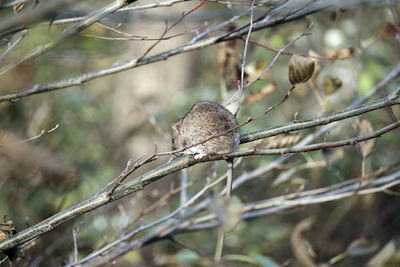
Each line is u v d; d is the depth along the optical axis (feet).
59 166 34.47
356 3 24.93
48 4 15.19
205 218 28.60
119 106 50.37
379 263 36.94
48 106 41.86
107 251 26.96
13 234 18.69
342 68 40.93
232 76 27.91
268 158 38.93
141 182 18.81
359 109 18.61
